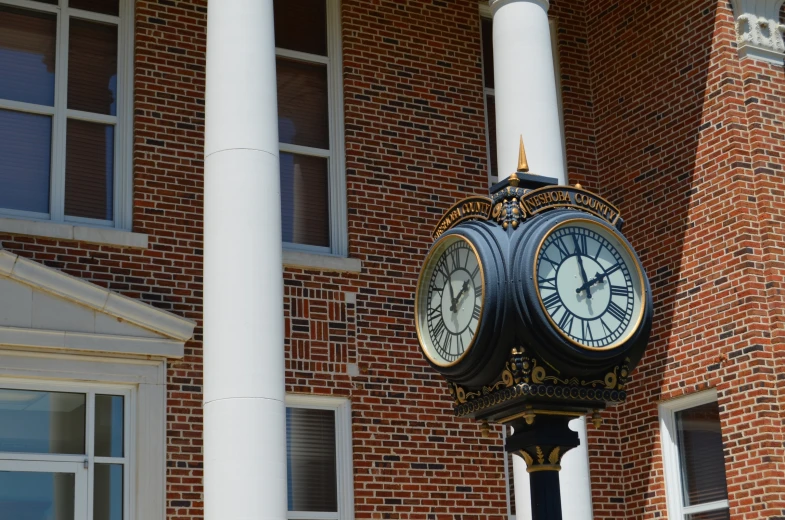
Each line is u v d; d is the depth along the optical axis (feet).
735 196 47.01
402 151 51.29
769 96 48.42
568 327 19.19
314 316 47.14
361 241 49.19
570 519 40.40
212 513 32.19
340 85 51.26
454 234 20.16
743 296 45.96
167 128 46.11
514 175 20.22
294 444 45.91
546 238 19.20
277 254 35.04
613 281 19.85
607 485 50.67
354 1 52.11
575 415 19.53
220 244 34.63
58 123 44.86
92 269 43.04
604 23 55.93
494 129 54.80
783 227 46.80
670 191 50.44
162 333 42.83
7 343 40.04
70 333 41.06
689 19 50.70
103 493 41.19
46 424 40.96
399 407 47.83
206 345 34.19
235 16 36.91
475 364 19.27
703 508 47.60
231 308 33.88
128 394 42.47
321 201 50.01
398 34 52.70
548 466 19.42
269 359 33.68
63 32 45.93
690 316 48.37
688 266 48.80
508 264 18.98
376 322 48.37
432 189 51.44
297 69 51.03
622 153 53.67
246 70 36.32
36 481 40.29
